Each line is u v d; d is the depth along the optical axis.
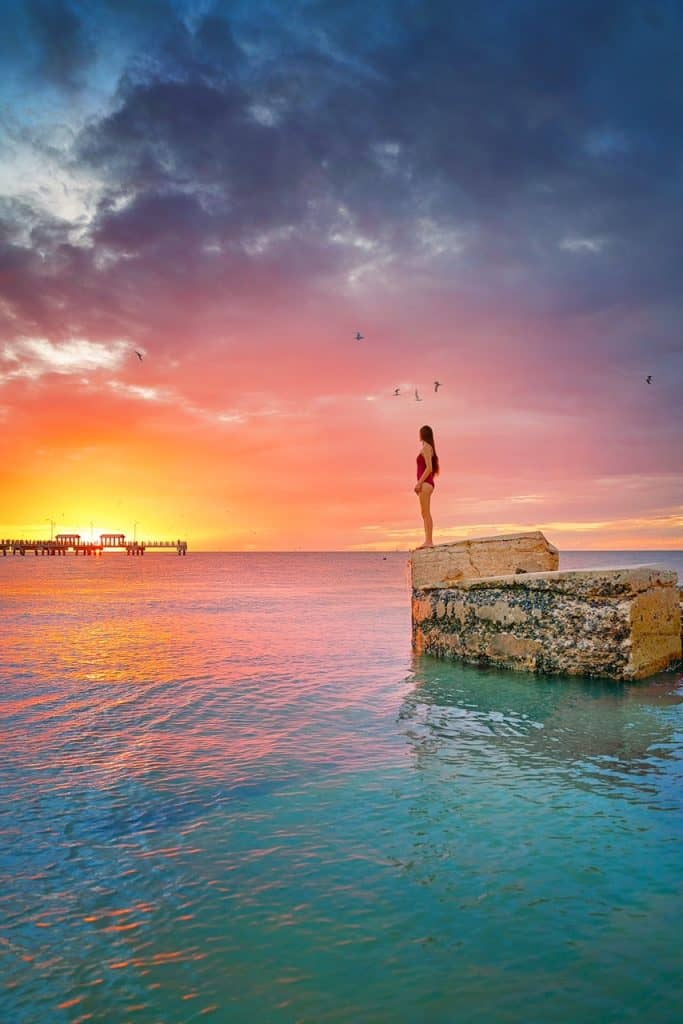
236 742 7.20
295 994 3.07
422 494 14.55
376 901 3.85
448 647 12.30
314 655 13.33
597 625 10.01
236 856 4.46
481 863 4.29
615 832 4.72
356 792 5.62
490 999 3.00
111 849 4.61
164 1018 2.94
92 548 170.50
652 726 7.52
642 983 3.09
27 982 3.21
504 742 7.05
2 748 7.03
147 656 13.32
